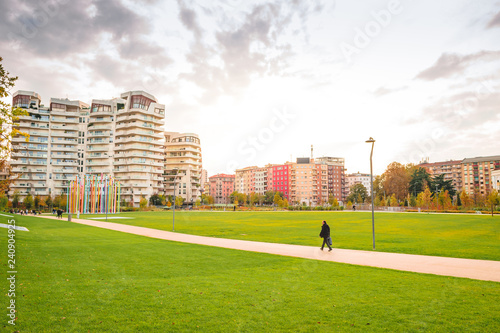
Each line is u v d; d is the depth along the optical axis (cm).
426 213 7475
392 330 758
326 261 1645
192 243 2366
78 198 8044
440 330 758
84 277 1184
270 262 1602
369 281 1209
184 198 14662
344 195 19550
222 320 805
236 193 17162
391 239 2644
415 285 1151
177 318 812
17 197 10494
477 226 3856
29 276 1141
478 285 1154
